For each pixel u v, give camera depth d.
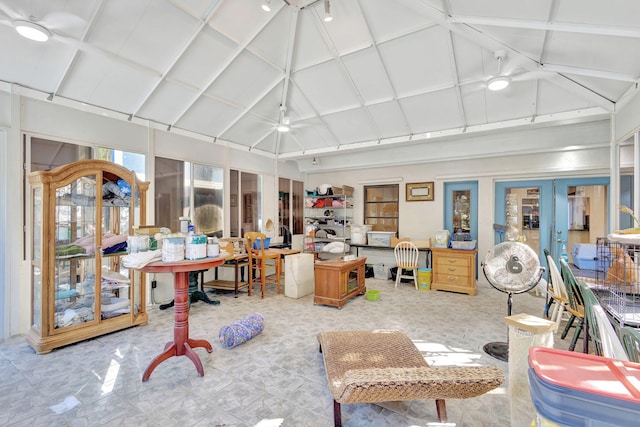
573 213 4.99
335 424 1.86
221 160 5.45
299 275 4.79
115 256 3.60
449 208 6.00
